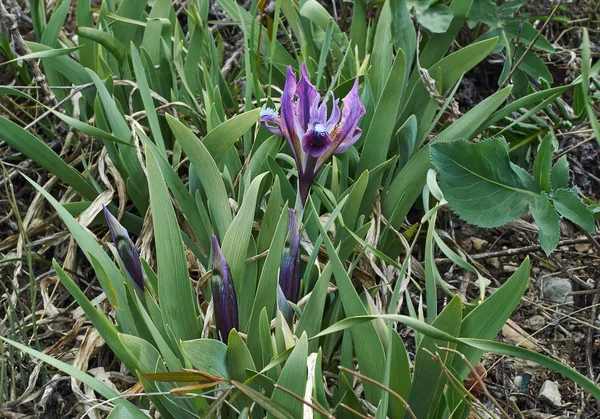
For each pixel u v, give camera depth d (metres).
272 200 0.28
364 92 0.35
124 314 0.26
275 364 0.23
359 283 0.34
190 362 0.23
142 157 0.35
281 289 0.26
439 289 0.36
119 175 0.37
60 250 0.39
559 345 0.35
